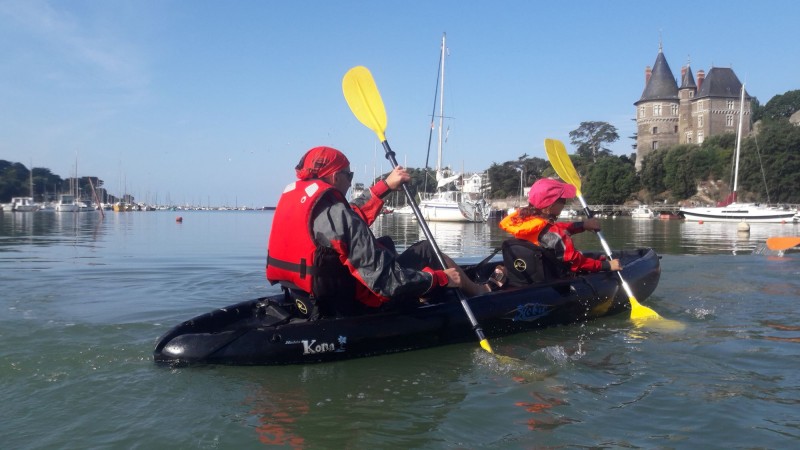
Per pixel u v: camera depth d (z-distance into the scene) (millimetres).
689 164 54500
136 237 14984
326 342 3312
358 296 3488
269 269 3566
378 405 2693
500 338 3912
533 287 4164
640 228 24125
